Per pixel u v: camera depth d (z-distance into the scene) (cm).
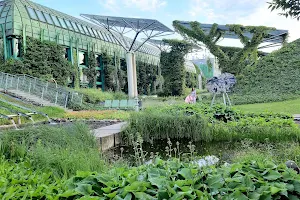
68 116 1326
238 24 2286
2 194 212
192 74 4703
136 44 3947
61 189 219
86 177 229
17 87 1811
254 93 2217
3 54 2181
